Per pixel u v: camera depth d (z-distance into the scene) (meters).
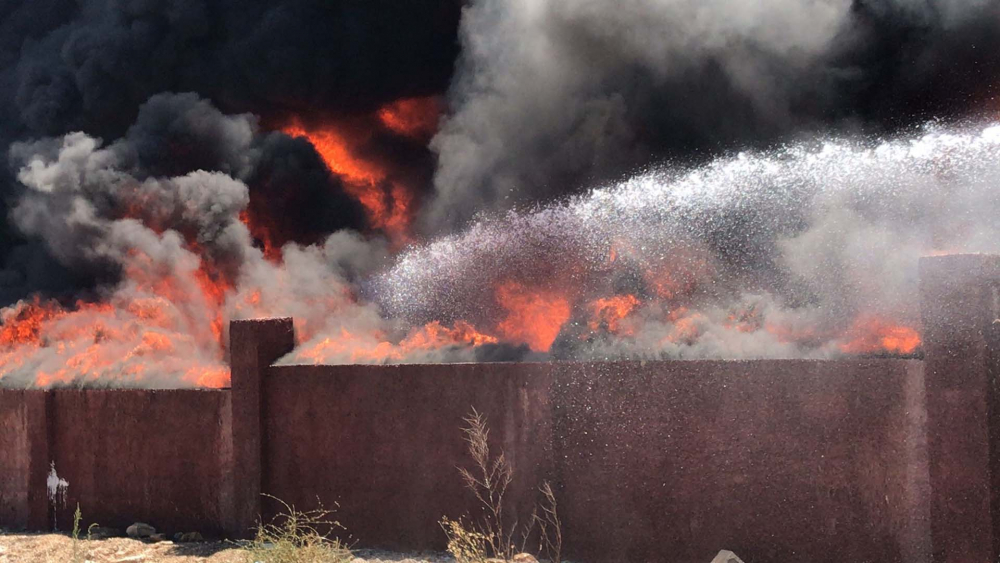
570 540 6.02
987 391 4.87
